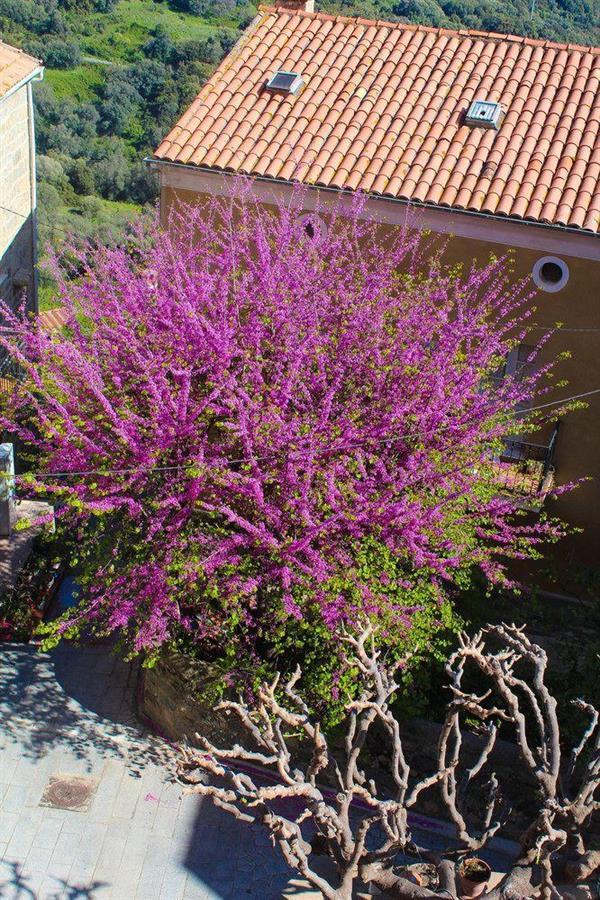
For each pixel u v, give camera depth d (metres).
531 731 10.81
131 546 10.59
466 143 14.10
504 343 12.15
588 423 13.79
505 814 9.24
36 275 19.75
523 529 11.34
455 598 12.22
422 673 10.73
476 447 10.92
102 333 11.07
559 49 15.60
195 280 11.36
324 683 9.95
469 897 8.70
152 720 11.41
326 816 7.81
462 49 15.90
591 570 13.64
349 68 15.70
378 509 9.72
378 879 8.38
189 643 11.32
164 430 9.96
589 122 14.20
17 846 9.62
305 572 9.75
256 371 10.43
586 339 13.41
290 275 11.30
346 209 13.77
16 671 11.96
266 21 16.84
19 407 11.99
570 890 8.37
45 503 15.38
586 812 8.31
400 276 12.62
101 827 9.93
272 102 15.16
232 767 10.79
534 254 13.20
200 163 14.16
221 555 9.76
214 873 9.56
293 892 9.41
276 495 10.09
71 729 11.16
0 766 10.52
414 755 10.45
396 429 10.50
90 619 11.23
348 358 10.77
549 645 12.81
